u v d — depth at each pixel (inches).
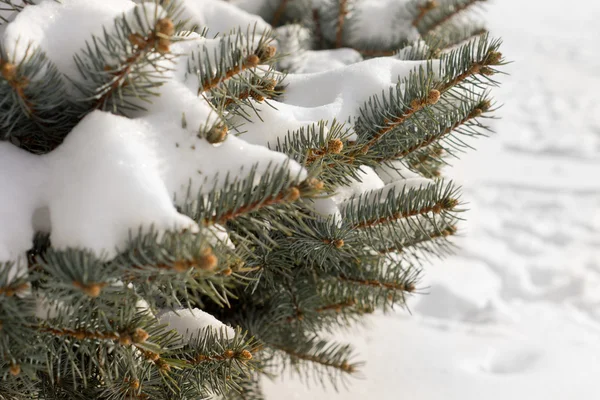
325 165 32.9
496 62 33.1
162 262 28.0
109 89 29.6
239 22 39.6
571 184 85.7
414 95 33.5
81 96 30.0
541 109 110.1
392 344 50.3
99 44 29.8
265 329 39.0
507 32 151.9
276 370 42.8
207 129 29.4
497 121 103.0
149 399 33.0
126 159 28.4
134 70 29.1
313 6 45.1
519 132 100.3
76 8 30.0
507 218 76.9
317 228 34.0
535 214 78.4
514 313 59.0
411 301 58.7
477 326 55.3
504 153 93.4
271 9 46.0
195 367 33.6
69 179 28.7
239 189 29.2
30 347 29.3
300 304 38.8
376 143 35.0
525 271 66.8
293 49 41.5
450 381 46.4
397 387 45.4
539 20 165.2
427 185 34.9
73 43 29.8
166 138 29.2
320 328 40.9
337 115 33.8
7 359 29.2
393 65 34.8
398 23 44.3
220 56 30.6
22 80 28.5
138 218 28.1
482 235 72.7
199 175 29.2
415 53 37.1
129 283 29.6
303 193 29.0
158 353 31.4
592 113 109.3
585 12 175.6
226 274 30.1
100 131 28.7
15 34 29.1
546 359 50.1
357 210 34.8
